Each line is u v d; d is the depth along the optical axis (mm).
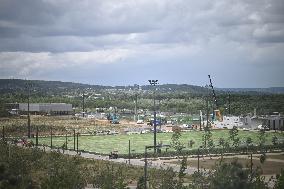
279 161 160250
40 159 140000
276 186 76438
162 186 93375
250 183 64938
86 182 109125
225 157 171375
